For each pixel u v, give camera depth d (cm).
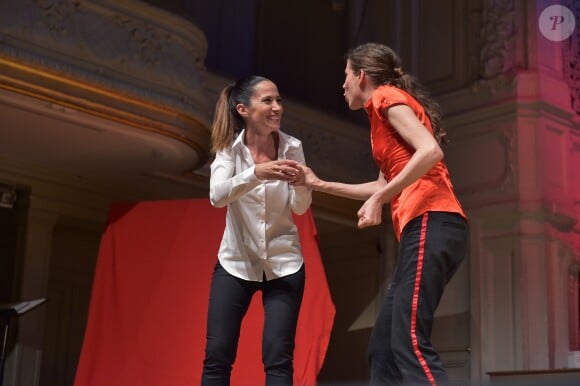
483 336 718
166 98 549
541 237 711
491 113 750
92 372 505
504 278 715
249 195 265
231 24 889
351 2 915
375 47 240
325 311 462
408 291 209
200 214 526
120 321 515
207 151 612
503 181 730
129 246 536
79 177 695
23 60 480
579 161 757
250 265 264
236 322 262
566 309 713
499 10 770
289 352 257
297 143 279
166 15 558
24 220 674
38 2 495
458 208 218
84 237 807
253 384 432
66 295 788
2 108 519
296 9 947
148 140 579
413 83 237
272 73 912
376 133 227
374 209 206
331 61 940
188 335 492
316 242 470
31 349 655
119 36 534
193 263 513
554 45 759
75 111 518
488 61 764
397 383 217
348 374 866
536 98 730
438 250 209
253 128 273
